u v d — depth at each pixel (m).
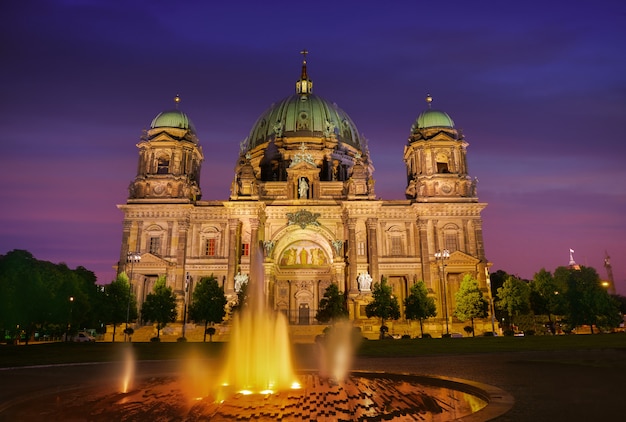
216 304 72.44
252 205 84.19
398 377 23.97
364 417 14.85
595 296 79.38
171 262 81.94
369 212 84.44
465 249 83.56
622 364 26.02
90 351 44.50
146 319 71.00
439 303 80.06
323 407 16.42
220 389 20.53
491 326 79.00
